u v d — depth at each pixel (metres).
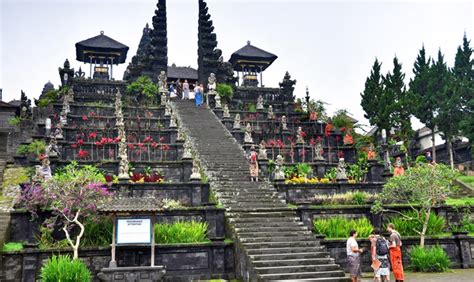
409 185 17.78
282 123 32.69
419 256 16.42
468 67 44.06
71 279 12.48
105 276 13.00
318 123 34.72
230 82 44.84
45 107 32.25
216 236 16.77
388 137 34.28
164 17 44.91
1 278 13.77
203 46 45.47
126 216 14.34
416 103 35.53
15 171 23.97
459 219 19.80
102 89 38.09
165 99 35.06
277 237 16.08
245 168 22.73
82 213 14.69
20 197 15.34
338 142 31.84
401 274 13.44
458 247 17.84
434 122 36.91
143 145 25.11
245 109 37.88
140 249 15.12
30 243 14.43
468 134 32.78
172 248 15.38
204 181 20.12
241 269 15.30
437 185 17.56
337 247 16.73
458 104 36.25
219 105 34.34
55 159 20.92
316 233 17.36
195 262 15.56
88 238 15.05
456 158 42.06
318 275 14.16
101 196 14.74
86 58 47.88
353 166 26.06
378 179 25.42
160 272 13.35
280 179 21.00
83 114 32.28
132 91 37.44
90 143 24.38
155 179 20.34
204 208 16.95
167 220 16.59
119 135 25.27
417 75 42.38
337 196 19.78
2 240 14.52
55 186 14.66
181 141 25.47
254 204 18.56
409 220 18.36
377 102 35.34
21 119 30.62
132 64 43.88
